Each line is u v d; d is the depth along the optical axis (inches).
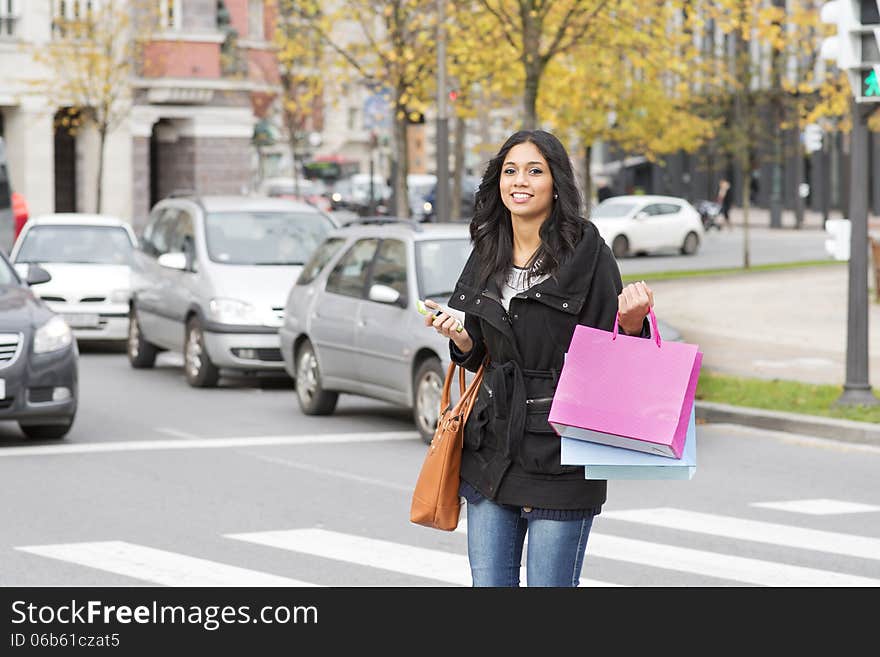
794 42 2839.6
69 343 1295.5
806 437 1358.3
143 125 4414.4
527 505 506.6
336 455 1247.5
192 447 1286.9
